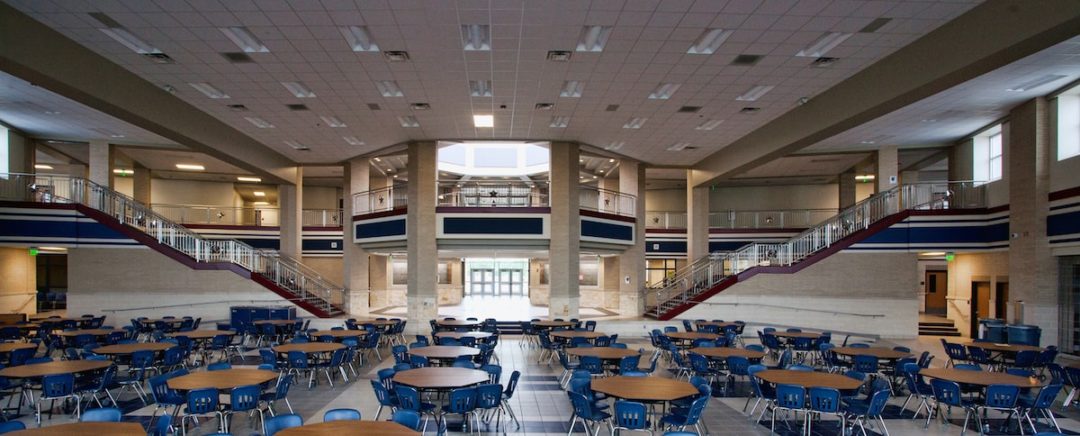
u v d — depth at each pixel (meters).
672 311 24.39
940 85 12.67
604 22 11.73
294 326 19.25
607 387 9.62
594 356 12.45
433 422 11.05
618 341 22.47
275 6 10.98
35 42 11.89
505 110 18.45
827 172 32.41
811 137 17.73
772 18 11.47
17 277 26.42
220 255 25.20
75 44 13.07
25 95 18.38
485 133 21.91
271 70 14.55
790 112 18.59
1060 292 18.48
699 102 17.30
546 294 37.84
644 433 10.56
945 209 23.00
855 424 11.11
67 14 11.38
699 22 11.69
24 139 23.88
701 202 28.22
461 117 19.39
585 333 16.75
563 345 16.14
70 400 12.02
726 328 19.56
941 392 10.35
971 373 11.27
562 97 17.02
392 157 31.28
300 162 27.34
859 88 14.92
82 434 6.77
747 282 24.11
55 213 22.89
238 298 24.41
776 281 24.00
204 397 9.02
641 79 15.26
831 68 14.32
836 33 12.23
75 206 23.22
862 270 23.59
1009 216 20.47
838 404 9.48
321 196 38.56
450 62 14.05
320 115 18.95
